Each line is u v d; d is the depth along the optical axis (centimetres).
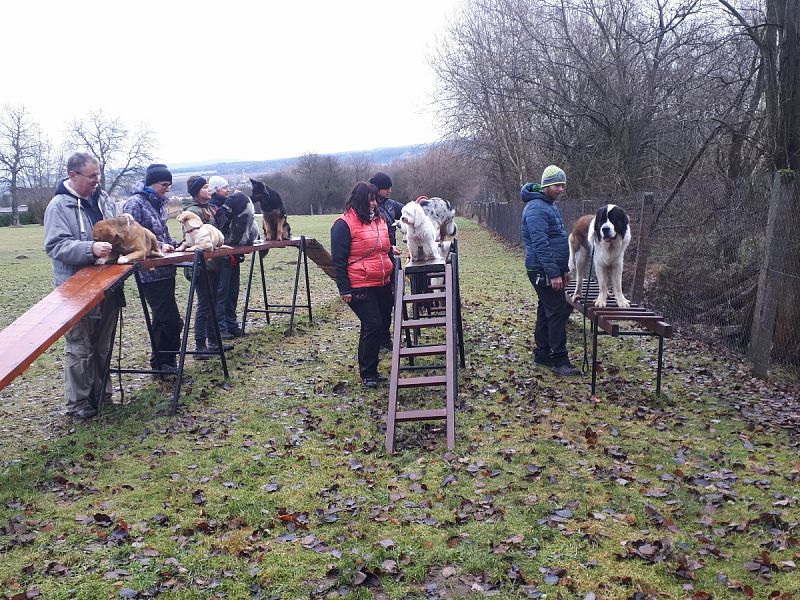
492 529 357
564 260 658
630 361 722
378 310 627
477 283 1413
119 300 575
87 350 567
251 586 315
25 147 5459
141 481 433
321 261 1025
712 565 321
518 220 2470
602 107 1836
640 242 1007
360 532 358
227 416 564
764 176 739
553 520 365
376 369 642
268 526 370
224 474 441
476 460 450
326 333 914
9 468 455
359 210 609
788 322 711
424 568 323
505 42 2442
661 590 302
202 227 718
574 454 459
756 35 919
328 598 304
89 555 341
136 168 5319
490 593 303
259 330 934
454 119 2878
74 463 463
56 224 536
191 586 315
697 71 1473
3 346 409
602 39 1833
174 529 367
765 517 359
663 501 386
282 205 942
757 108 1130
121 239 561
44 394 650
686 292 905
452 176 5747
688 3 1372
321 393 625
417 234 699
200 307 776
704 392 611
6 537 359
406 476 429
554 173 646
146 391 636
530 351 765
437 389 621
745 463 441
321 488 417
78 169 541
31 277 1641
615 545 340
